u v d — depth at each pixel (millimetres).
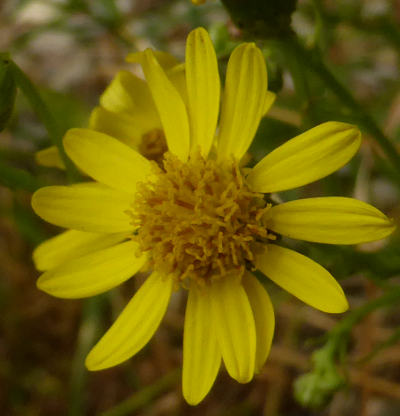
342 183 103
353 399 98
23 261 113
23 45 125
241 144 59
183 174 60
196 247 59
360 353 97
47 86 133
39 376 109
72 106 106
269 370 102
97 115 70
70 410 100
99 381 108
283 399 101
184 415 103
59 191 62
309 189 107
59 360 110
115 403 107
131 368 107
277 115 101
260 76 58
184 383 57
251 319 57
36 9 140
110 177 63
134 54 62
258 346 56
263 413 102
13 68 63
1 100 62
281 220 57
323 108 74
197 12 116
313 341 74
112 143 63
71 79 136
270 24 65
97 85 135
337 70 106
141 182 61
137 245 62
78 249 64
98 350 59
